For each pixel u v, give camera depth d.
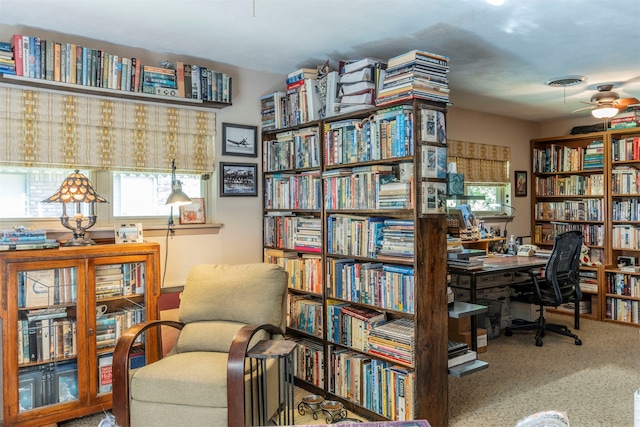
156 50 3.20
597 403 2.99
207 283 2.81
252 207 3.75
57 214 2.99
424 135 2.57
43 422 2.58
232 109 3.60
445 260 2.71
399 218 3.04
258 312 2.67
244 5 2.45
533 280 4.39
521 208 6.03
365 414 2.87
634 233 5.16
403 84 2.57
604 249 5.39
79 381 2.68
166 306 3.18
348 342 2.99
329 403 2.85
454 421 2.75
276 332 2.67
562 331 4.42
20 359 2.54
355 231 2.97
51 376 2.65
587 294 5.40
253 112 3.72
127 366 2.34
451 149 5.11
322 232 3.20
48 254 2.57
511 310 5.02
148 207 3.33
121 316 2.85
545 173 6.04
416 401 2.54
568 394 3.14
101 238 3.07
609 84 4.18
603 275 5.20
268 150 3.73
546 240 6.02
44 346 2.60
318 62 3.50
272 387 2.59
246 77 3.67
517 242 5.88
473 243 5.17
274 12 2.54
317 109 3.24
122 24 2.72
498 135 5.70
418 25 2.75
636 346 4.27
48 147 2.83
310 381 3.26
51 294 2.62
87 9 2.50
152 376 2.29
